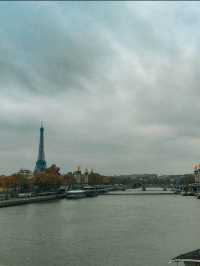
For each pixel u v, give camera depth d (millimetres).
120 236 168750
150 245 148250
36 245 148750
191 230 185625
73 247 145000
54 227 197500
